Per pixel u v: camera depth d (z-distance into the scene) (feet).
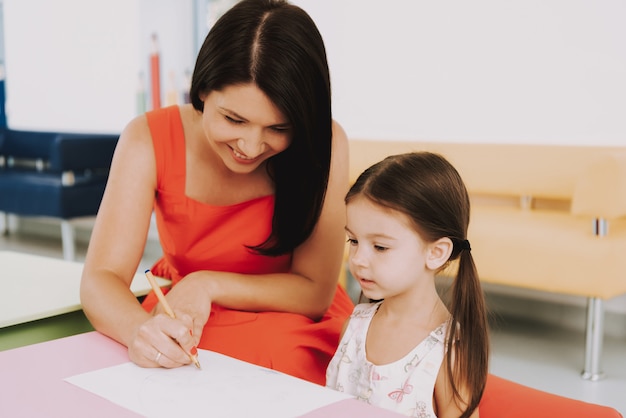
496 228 8.78
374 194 3.41
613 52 9.74
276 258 4.58
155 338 3.11
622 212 8.07
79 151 13.46
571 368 8.09
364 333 3.72
